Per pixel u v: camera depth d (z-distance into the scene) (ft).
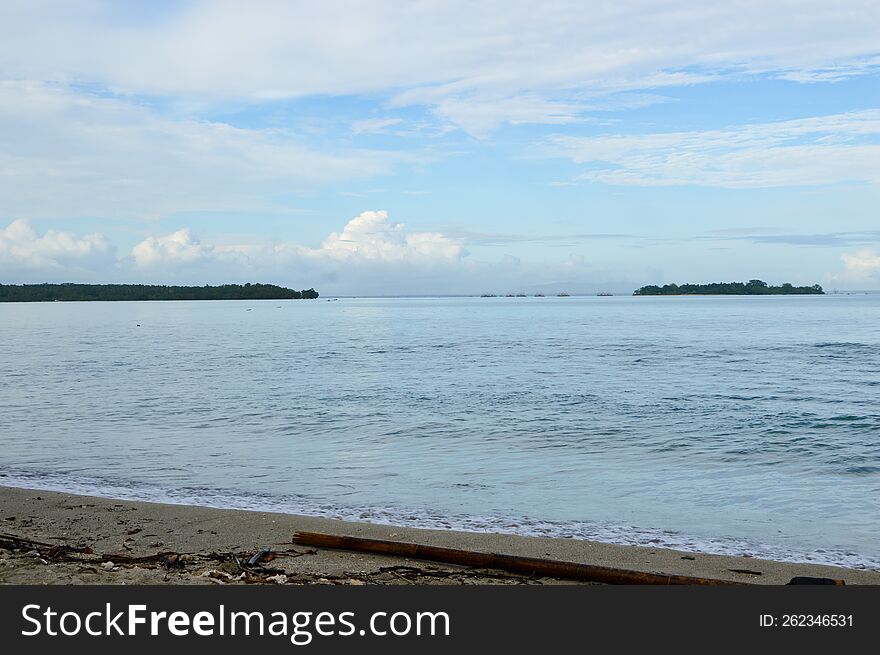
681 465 49.37
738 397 80.48
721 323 272.72
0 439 59.36
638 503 39.75
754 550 31.71
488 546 31.07
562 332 226.38
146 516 35.60
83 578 25.03
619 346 160.45
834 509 38.78
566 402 77.92
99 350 167.43
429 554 28.09
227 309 650.43
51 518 35.09
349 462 50.42
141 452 54.03
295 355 148.97
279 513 36.76
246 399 82.74
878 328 224.12
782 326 242.99
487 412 71.72
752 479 45.50
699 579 25.35
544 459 51.29
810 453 53.01
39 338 217.36
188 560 27.68
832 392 84.12
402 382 97.91
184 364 129.59
